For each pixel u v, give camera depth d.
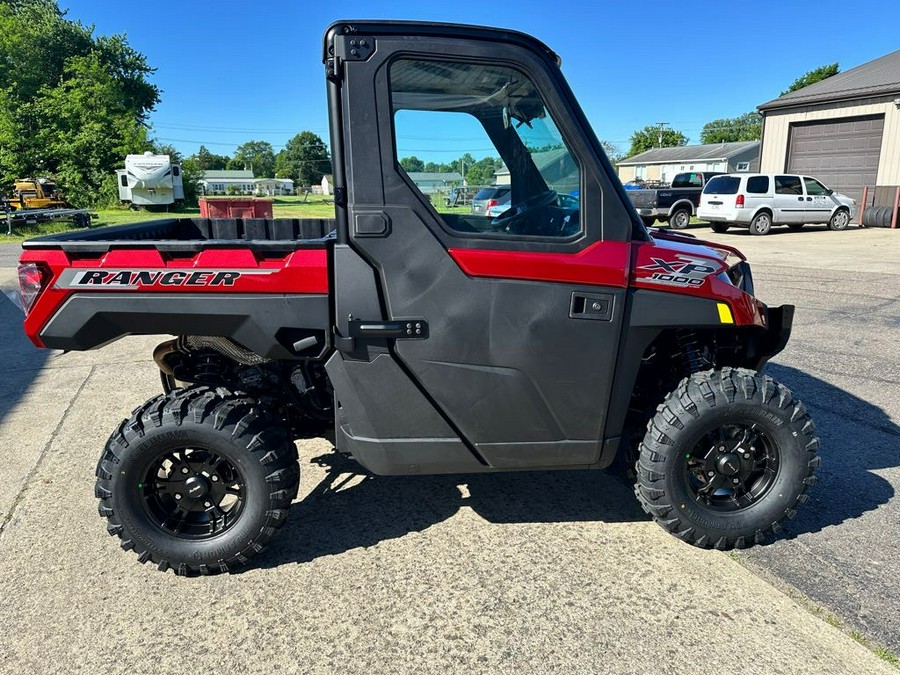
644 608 2.57
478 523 3.23
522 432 2.74
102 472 2.67
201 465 2.80
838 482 3.58
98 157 35.00
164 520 2.79
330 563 2.90
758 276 10.20
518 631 2.45
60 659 2.33
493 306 2.56
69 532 3.18
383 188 2.47
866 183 19.00
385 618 2.53
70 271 2.52
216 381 3.13
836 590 2.65
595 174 2.57
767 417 2.79
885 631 2.41
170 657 2.34
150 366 6.09
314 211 28.66
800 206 17.81
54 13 42.97
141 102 46.06
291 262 2.52
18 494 3.56
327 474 3.77
